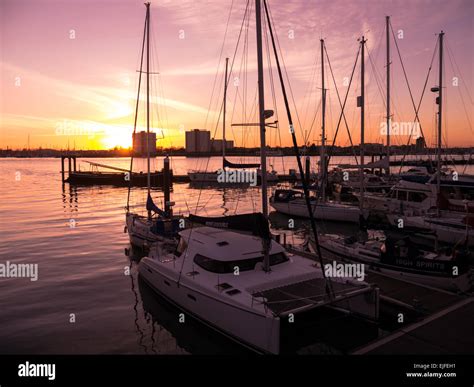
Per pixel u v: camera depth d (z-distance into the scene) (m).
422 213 19.55
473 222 15.77
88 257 15.45
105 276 13.05
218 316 8.29
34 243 17.83
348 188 34.19
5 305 10.55
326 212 24.23
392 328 8.77
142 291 11.61
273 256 9.80
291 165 108.06
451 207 18.16
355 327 8.64
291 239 19.77
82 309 10.27
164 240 15.07
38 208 29.91
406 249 11.05
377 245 12.57
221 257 9.20
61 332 8.90
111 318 9.73
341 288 8.63
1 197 37.62
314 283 8.95
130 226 17.91
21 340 8.53
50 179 63.19
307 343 8.35
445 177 22.08
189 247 10.41
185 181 57.34
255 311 7.36
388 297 9.38
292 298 8.51
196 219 10.89
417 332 7.42
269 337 7.09
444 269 10.29
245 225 9.25
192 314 9.17
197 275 9.41
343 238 14.27
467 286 9.95
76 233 20.22
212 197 37.69
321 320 8.84
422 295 9.61
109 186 51.19
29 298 11.03
